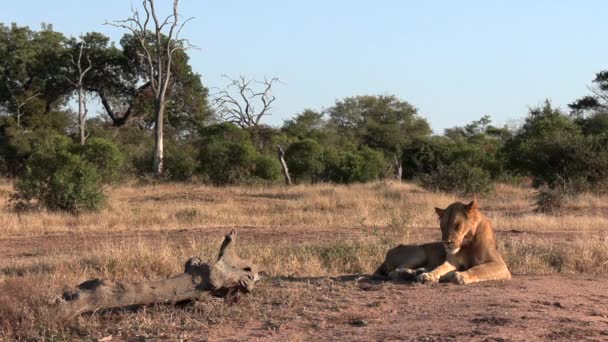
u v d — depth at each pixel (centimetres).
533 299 808
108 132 5762
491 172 3962
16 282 825
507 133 6719
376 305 786
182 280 792
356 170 4203
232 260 820
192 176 4200
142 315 757
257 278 848
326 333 685
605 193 2883
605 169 3039
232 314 755
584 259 1146
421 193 2964
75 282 1038
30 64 5825
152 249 1271
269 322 731
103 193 2508
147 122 6431
